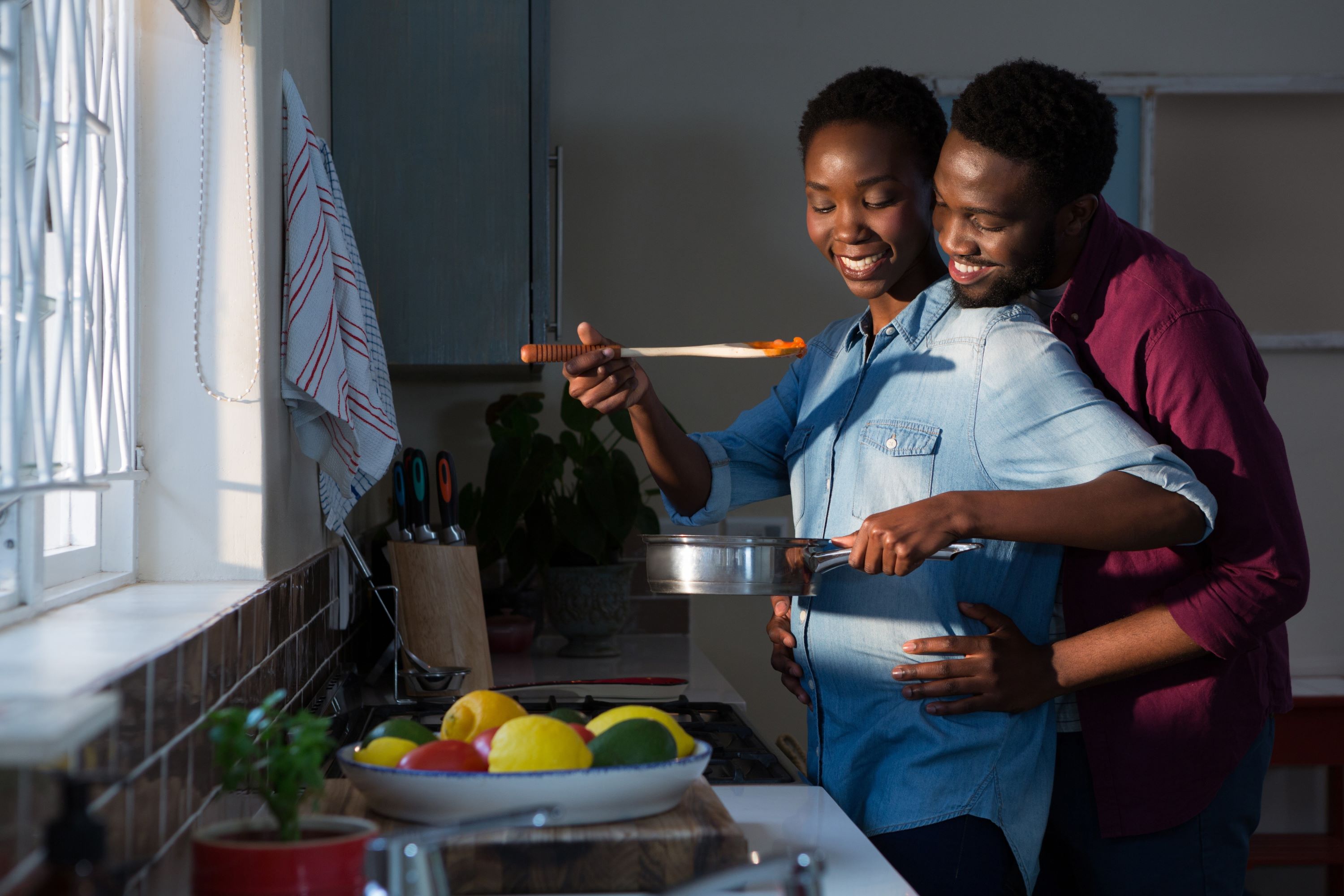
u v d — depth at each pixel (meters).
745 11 2.47
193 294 1.15
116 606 0.95
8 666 0.67
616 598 2.09
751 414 1.49
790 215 2.48
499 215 1.92
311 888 0.62
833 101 1.26
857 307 2.49
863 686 1.20
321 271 1.31
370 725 1.33
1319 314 2.62
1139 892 1.28
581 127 2.45
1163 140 2.60
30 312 0.69
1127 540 1.05
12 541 0.87
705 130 2.46
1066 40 2.52
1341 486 2.58
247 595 1.03
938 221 1.21
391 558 1.67
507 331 1.92
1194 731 1.24
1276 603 1.15
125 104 1.11
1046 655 1.15
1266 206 2.62
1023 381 1.13
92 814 0.59
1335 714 2.38
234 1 1.14
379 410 1.43
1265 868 2.62
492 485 2.04
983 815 1.13
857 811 1.19
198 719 0.82
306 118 1.37
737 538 1.15
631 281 2.46
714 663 2.46
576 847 0.78
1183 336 1.21
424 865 0.63
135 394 1.12
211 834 0.66
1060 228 1.25
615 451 2.12
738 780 1.14
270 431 1.20
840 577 1.22
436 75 1.91
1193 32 2.54
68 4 0.80
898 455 1.19
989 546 1.17
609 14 2.45
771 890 0.78
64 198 0.86
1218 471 1.17
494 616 2.13
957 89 2.49
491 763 0.81
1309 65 2.57
